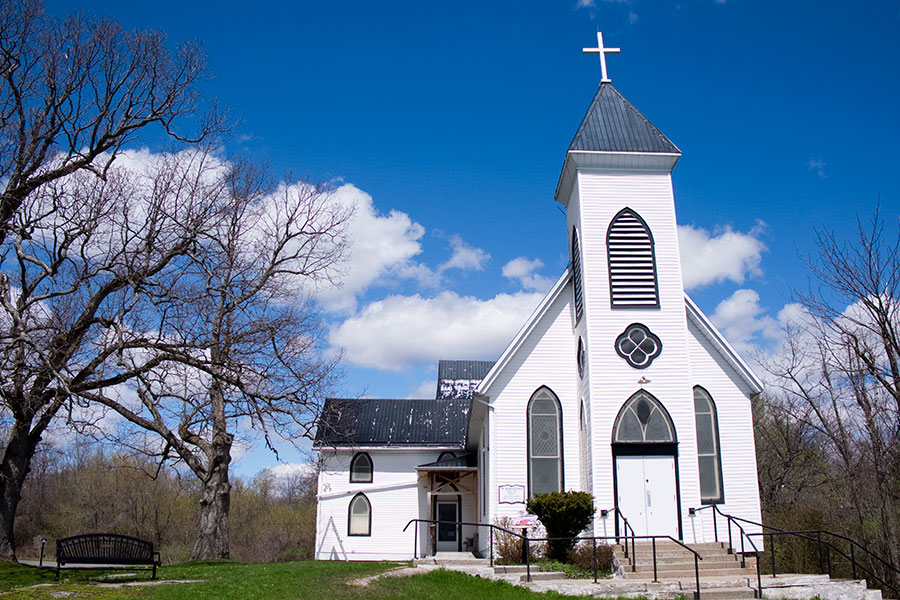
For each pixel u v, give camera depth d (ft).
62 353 72.28
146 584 52.60
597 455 69.51
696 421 74.79
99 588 48.98
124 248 78.18
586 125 78.95
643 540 67.51
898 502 75.82
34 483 180.65
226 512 98.63
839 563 74.84
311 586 51.90
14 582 55.47
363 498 120.47
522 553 66.80
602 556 63.93
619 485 68.85
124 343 74.23
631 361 71.72
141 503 184.24
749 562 62.69
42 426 78.95
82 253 78.89
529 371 78.23
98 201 78.54
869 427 76.69
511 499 74.33
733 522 71.36
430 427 126.72
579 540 66.28
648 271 74.18
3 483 75.20
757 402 120.47
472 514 116.88
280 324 94.38
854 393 81.61
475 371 148.36
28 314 70.95
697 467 69.56
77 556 57.72
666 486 69.00
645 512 68.28
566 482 74.69
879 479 74.18
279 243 108.06
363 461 122.93
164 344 79.00
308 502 189.67
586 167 76.84
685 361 71.97
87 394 80.84
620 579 58.75
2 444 98.22
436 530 111.75
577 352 77.66
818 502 96.99
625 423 70.44
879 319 76.43
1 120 77.15
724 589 55.16
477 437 99.91
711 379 75.97
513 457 75.66
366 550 117.91
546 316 80.12
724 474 73.26
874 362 77.66
